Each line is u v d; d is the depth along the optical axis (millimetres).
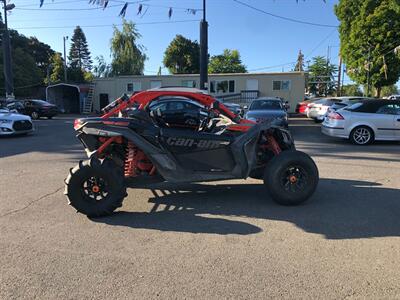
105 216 5230
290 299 3184
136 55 48781
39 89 54406
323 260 3891
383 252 4082
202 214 5348
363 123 12438
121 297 3221
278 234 4598
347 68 38406
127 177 5520
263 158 6215
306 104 26328
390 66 34750
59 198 6172
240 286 3387
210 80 35688
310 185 5691
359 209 5543
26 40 74312
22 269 3719
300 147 12016
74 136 15648
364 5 34906
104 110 6555
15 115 15648
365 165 8828
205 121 6441
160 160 5480
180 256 3992
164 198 6102
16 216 5285
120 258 3949
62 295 3260
